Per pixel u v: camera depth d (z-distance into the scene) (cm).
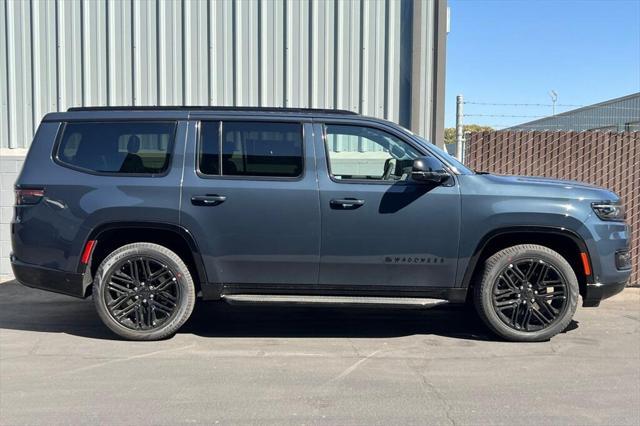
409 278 519
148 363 475
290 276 521
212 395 409
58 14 845
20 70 854
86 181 519
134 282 524
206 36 842
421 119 840
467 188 513
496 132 803
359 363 478
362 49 837
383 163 530
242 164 522
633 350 514
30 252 523
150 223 514
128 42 847
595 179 792
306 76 843
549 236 532
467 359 489
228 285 525
